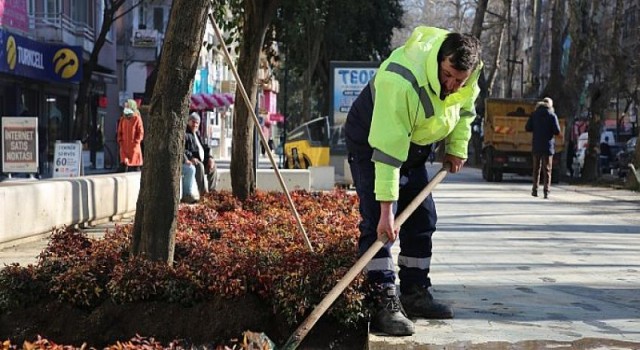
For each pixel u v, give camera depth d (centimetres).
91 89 3362
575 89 2852
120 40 3991
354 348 483
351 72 2558
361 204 498
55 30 2644
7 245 884
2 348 405
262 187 1705
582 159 3253
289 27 2928
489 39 5703
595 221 1248
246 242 663
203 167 1454
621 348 461
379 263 489
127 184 1280
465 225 1161
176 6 529
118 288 496
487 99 2672
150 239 536
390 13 3597
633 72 2897
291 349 410
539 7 3834
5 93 2497
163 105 533
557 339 477
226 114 6475
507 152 2523
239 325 488
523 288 648
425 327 504
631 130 4288
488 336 482
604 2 2811
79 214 1080
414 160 505
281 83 6762
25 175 1769
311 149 2553
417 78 450
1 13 2262
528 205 1545
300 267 498
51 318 499
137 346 386
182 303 496
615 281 688
